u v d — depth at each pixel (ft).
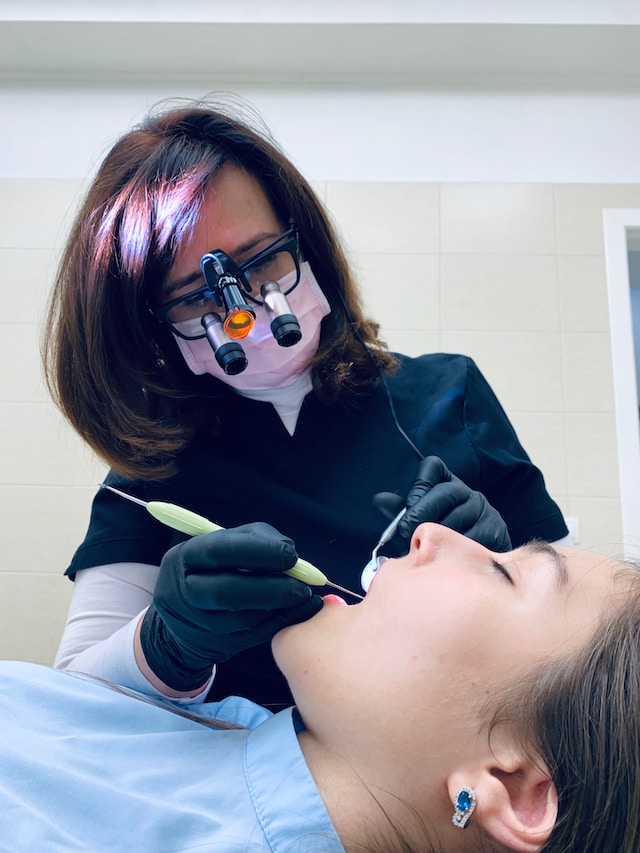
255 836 2.62
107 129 8.77
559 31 7.95
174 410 4.06
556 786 2.53
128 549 4.01
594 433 8.37
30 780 2.76
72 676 3.31
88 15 7.91
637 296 9.99
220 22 7.87
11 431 8.50
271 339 3.75
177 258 3.51
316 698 2.80
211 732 3.12
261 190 3.73
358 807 2.66
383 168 8.72
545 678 2.63
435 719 2.63
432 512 3.54
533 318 8.54
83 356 3.68
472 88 8.78
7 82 8.83
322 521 4.04
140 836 2.63
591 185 8.66
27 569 8.30
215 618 3.04
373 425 4.24
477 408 4.42
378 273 8.61
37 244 8.66
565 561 3.01
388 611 2.85
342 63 8.53
